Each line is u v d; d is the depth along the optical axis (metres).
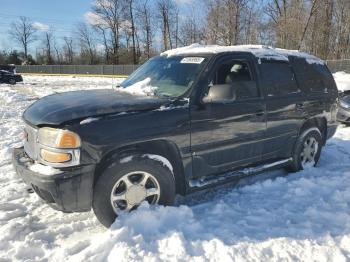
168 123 3.71
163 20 57.12
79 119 3.35
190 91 3.95
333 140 7.43
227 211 4.04
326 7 37.97
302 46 37.28
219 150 4.19
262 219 3.84
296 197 4.42
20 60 83.44
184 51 4.70
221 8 37.75
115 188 3.53
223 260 3.07
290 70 5.12
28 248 3.29
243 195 4.53
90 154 3.32
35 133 3.50
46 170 3.29
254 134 4.52
